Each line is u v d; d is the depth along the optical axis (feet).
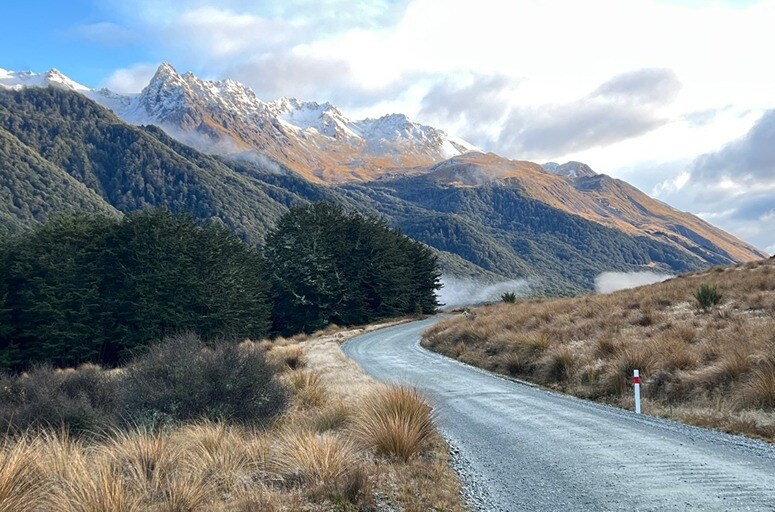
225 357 34.55
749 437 27.04
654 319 63.57
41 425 29.53
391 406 25.79
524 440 27.78
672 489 18.80
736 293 75.51
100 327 148.87
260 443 22.88
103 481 15.67
